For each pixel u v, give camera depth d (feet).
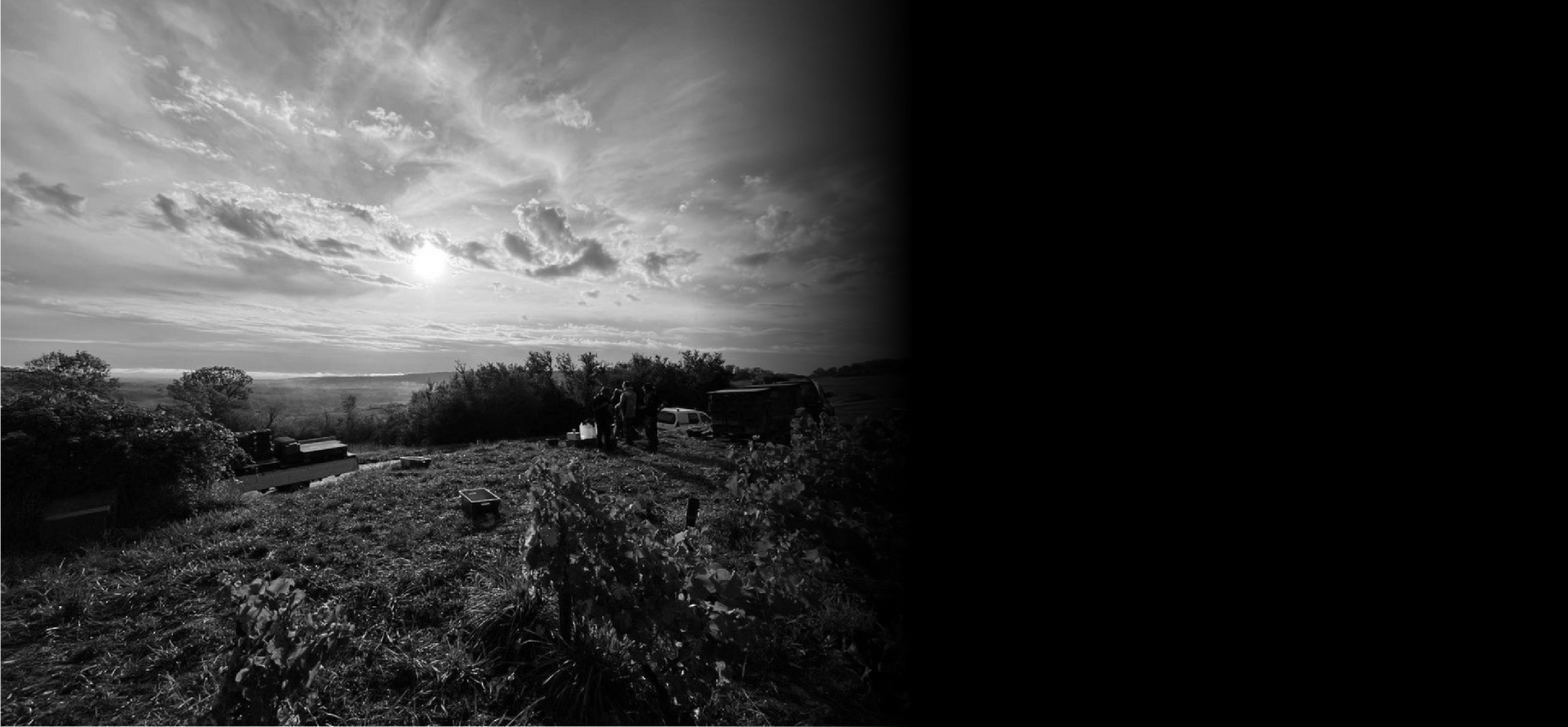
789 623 12.57
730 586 9.68
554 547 10.67
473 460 35.29
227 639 12.10
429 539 18.97
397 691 10.80
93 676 10.97
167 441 23.38
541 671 11.23
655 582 9.60
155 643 12.12
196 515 21.84
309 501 23.52
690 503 19.21
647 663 10.34
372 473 30.83
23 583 14.43
